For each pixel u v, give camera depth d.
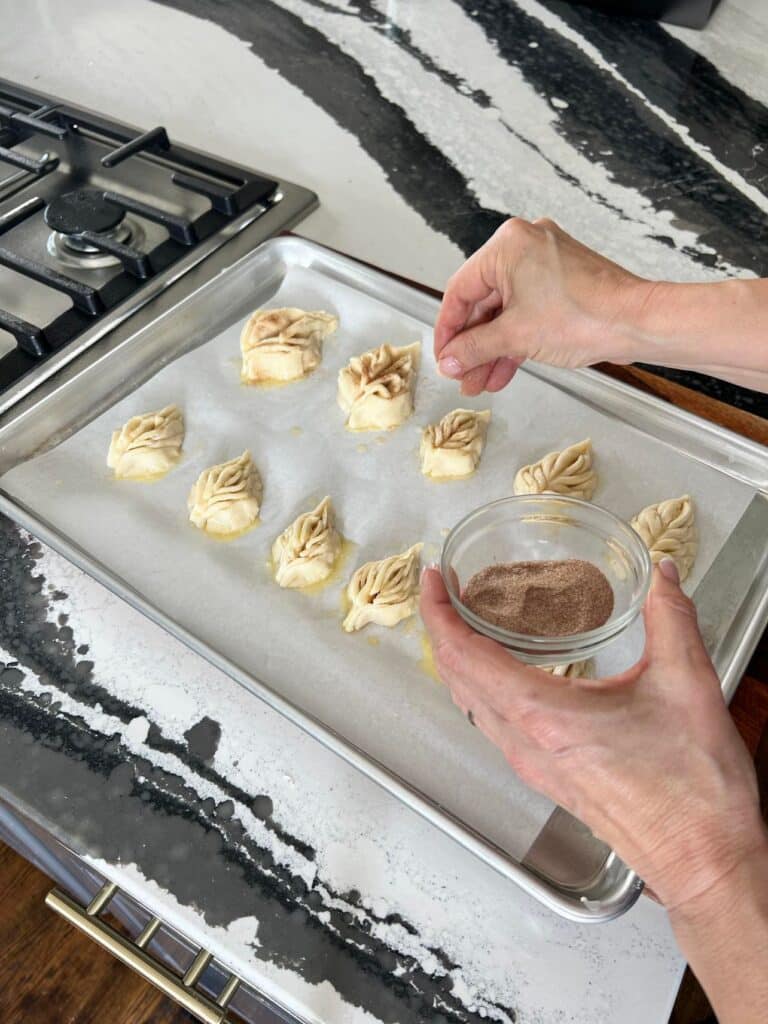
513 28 1.26
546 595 0.61
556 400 0.83
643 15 1.27
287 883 0.55
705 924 0.42
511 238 0.66
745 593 0.69
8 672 0.65
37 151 1.07
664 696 0.46
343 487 0.79
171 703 0.63
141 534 0.74
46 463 0.79
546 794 0.50
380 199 1.01
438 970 0.51
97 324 0.86
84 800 0.58
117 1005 0.97
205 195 0.97
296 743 0.61
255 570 0.73
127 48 1.25
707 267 0.94
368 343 0.89
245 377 0.87
